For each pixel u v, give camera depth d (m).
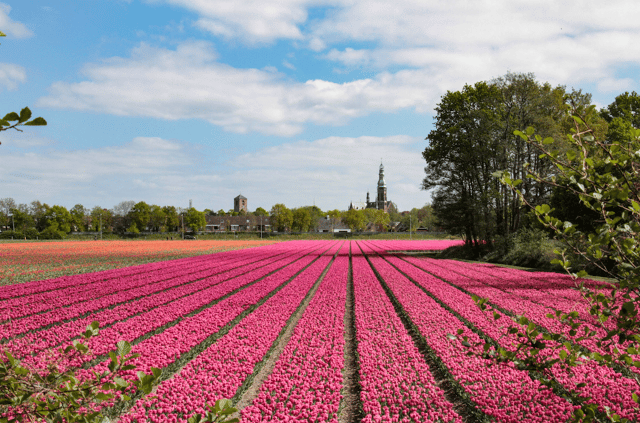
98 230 143.38
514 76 41.91
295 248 72.50
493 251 43.50
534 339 3.83
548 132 37.41
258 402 8.28
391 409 7.95
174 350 11.39
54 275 31.03
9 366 3.05
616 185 3.38
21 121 2.65
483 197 43.00
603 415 7.05
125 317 16.25
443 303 18.39
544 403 7.86
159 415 7.79
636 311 3.22
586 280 23.39
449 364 9.94
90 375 9.04
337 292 21.61
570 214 22.86
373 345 12.03
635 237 3.51
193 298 20.08
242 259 45.47
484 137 41.16
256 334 13.16
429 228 137.62
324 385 9.19
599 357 3.55
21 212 131.62
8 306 18.53
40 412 3.19
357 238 130.88
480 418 7.58
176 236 129.62
